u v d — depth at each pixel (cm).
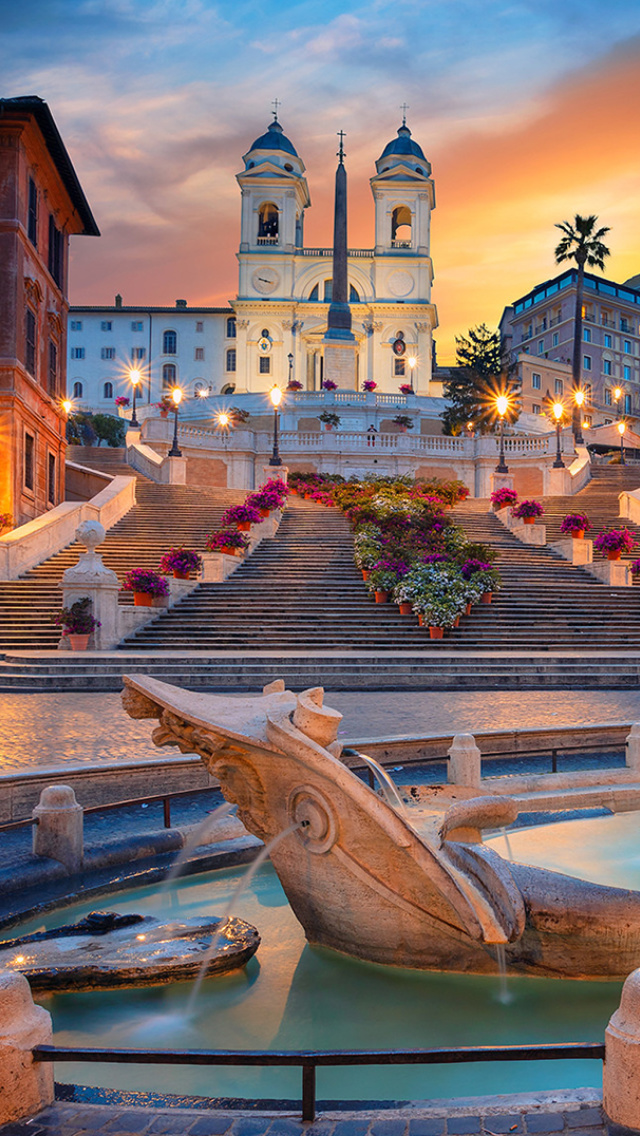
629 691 1634
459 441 4784
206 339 8662
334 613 2153
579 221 5750
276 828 496
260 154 8262
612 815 830
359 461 4691
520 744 1024
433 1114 296
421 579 2156
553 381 8444
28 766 905
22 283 2773
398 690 1644
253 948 495
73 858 634
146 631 2044
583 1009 435
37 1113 304
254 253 8169
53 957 474
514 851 698
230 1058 286
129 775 812
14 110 2672
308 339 8219
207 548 2592
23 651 1906
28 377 2820
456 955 468
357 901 474
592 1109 295
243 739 475
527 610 2233
